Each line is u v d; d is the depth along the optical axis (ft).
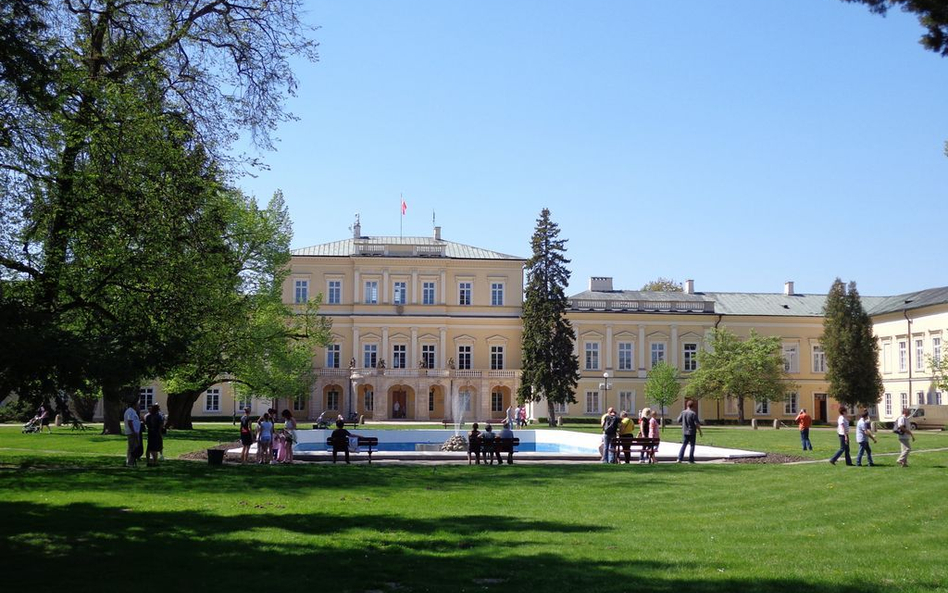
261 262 163.22
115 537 47.39
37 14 57.36
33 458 98.84
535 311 248.73
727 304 290.56
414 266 279.90
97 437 141.38
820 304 294.05
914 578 37.50
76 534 48.16
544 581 36.96
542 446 159.94
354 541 46.62
